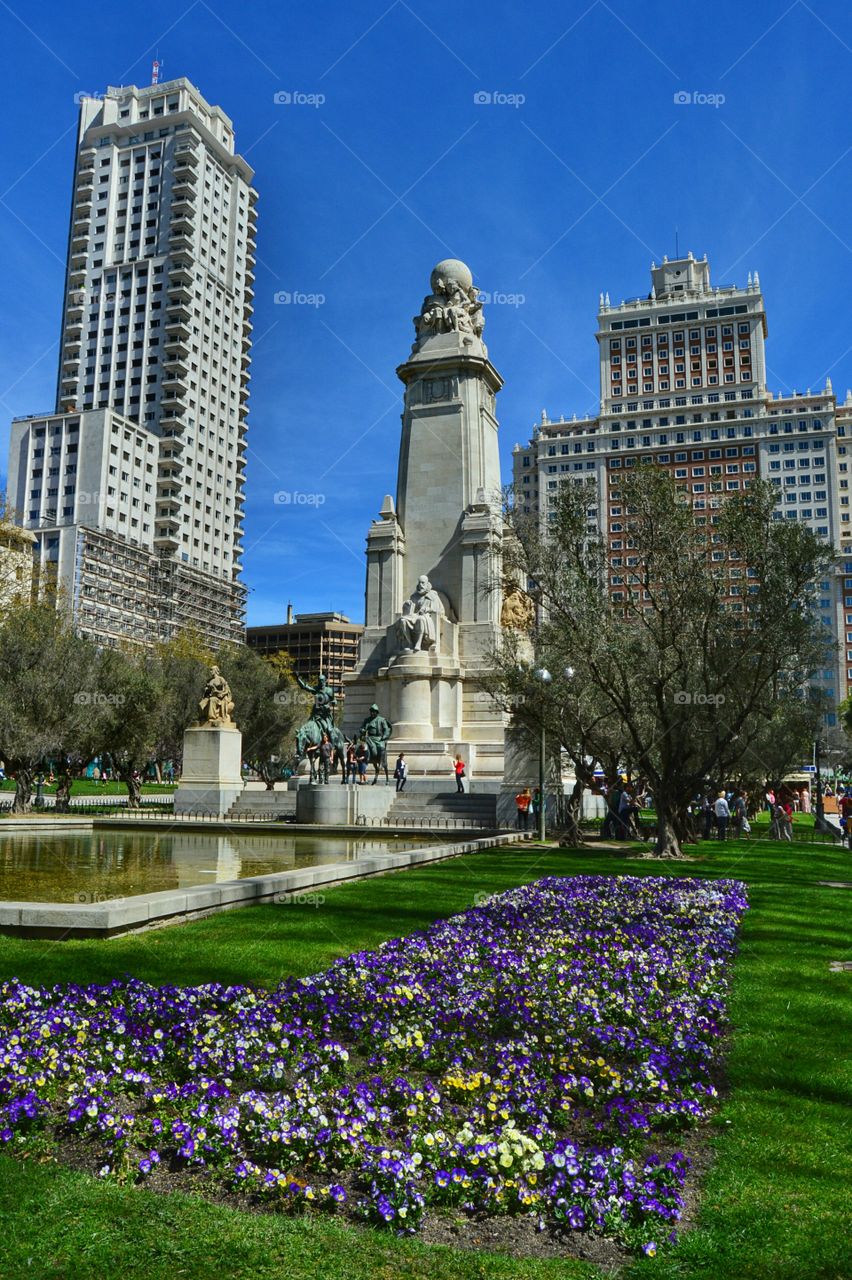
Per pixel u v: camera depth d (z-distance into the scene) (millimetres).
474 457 46438
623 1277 4469
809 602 25359
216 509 141625
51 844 24484
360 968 9375
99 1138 5758
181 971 9625
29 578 53094
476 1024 8094
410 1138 5547
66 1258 4367
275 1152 5566
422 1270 4418
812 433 140000
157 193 138750
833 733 98750
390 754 40812
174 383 132000
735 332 145375
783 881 19844
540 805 28625
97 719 37625
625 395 149125
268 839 27172
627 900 14727
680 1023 8227
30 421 121375
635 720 29516
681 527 24156
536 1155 5285
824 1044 7934
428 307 49031
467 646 43219
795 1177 5410
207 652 70875
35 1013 7504
